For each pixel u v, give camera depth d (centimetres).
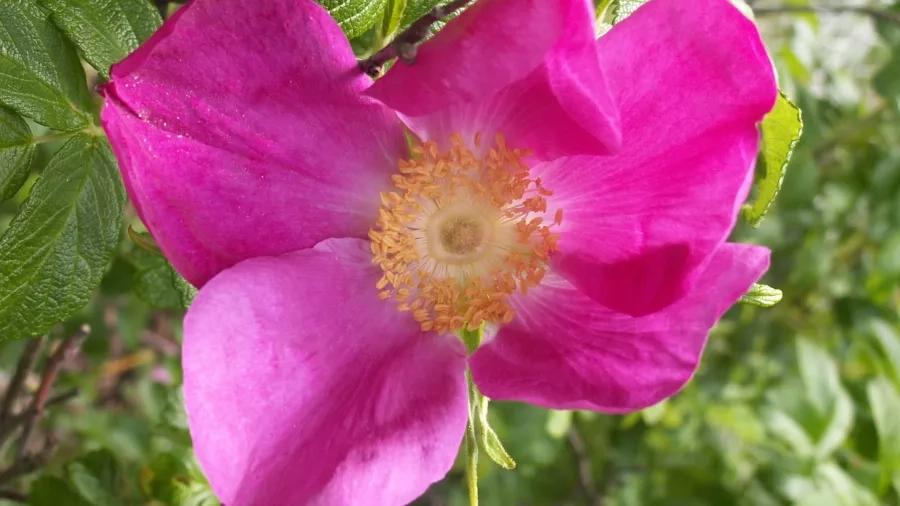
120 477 15
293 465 9
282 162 10
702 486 29
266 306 9
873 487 26
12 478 15
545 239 11
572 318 11
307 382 9
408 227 11
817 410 25
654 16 9
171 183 9
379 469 9
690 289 9
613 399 9
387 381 10
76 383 24
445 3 9
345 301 10
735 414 26
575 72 8
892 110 25
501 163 10
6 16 9
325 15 9
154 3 11
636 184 10
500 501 30
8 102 9
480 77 8
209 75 9
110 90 8
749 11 9
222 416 9
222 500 8
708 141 9
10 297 10
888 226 26
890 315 28
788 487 27
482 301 11
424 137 10
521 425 26
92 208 10
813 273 27
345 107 9
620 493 29
